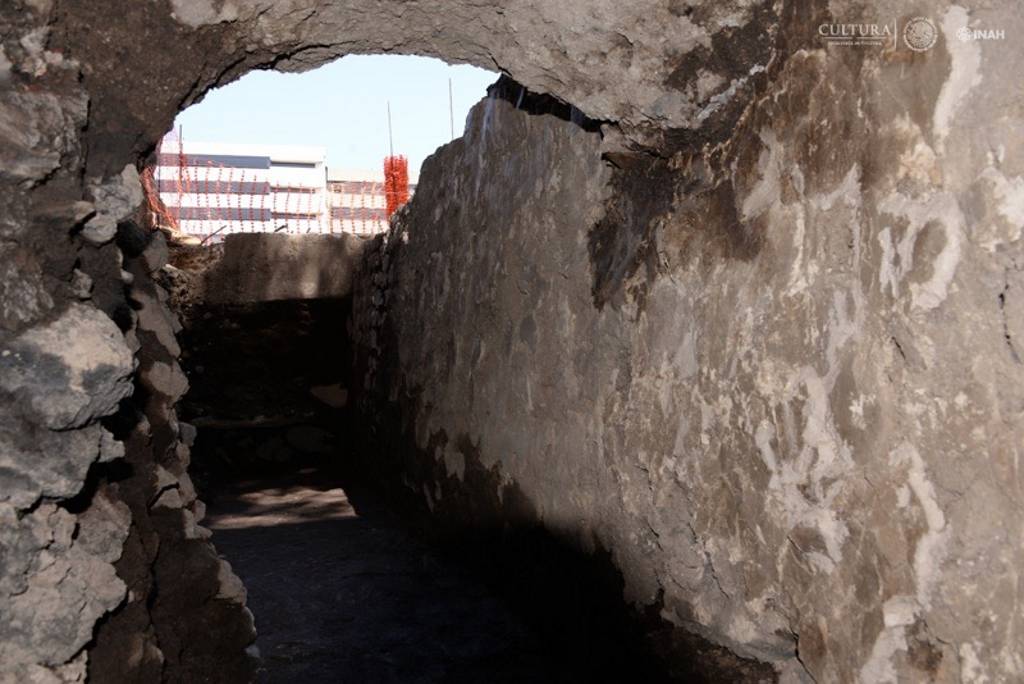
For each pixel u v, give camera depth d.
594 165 2.84
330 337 7.45
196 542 2.26
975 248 1.47
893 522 1.68
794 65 1.90
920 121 1.58
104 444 1.59
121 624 1.80
